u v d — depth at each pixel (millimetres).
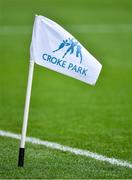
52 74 17344
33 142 10922
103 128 12102
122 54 20000
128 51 20469
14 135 11406
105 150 10508
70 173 9070
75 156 10062
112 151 10461
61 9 27172
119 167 9516
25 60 18891
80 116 13094
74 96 15016
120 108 13883
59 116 13062
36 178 8766
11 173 8938
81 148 10617
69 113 13352
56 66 8977
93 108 13867
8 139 11070
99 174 9094
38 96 14922
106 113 13398
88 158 9977
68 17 25578
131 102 14492
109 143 11000
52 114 13227
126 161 9883
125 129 12047
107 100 14656
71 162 9680
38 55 8977
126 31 23641
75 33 22844
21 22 24281
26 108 8984
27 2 28344
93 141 11117
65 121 12641
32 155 10000
